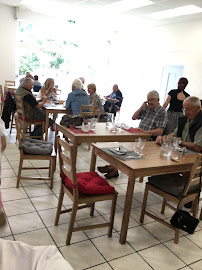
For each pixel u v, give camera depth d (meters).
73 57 9.29
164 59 7.25
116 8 6.37
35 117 4.36
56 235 2.12
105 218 2.48
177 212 2.13
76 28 8.81
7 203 2.50
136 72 8.32
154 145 2.82
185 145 2.82
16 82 8.21
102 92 10.04
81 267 1.82
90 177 2.29
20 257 0.83
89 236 2.18
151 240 2.23
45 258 0.81
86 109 4.45
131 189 2.04
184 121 2.97
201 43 6.18
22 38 8.19
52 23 8.34
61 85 9.37
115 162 2.23
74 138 2.87
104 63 9.84
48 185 2.98
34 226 2.21
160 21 6.94
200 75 6.20
